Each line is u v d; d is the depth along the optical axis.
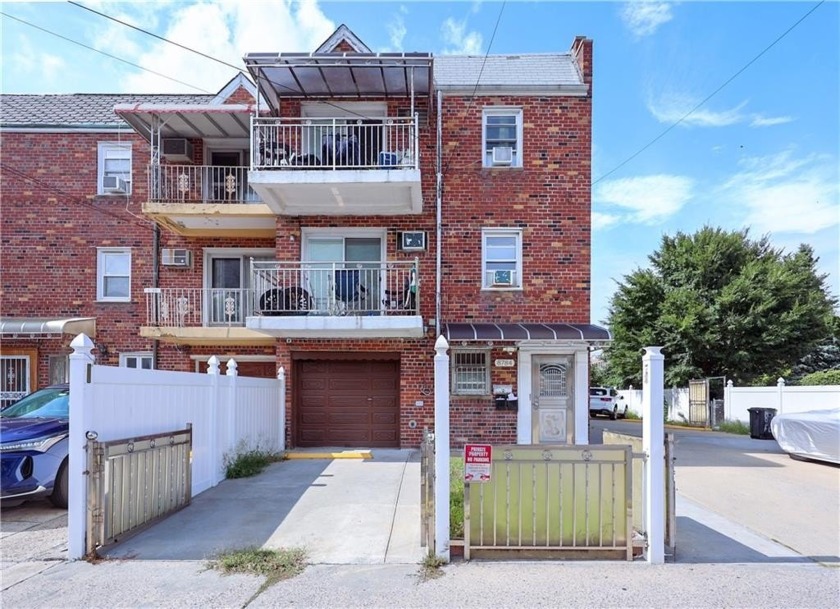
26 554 5.52
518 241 12.52
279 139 12.43
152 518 6.36
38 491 7.03
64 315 13.51
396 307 11.64
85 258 13.60
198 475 7.89
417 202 11.88
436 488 5.21
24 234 13.61
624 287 27.92
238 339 12.62
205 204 12.28
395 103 12.55
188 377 7.61
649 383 5.37
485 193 12.52
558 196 12.51
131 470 5.98
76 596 4.53
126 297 13.64
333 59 10.77
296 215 12.49
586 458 5.37
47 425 7.45
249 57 10.67
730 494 8.20
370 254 12.74
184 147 13.11
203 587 4.70
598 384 37.25
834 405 14.88
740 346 24.86
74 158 13.70
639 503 5.55
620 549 5.31
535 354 12.29
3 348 13.20
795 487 8.70
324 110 12.60
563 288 12.41
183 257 13.42
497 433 12.12
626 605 4.36
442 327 12.18
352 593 4.58
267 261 12.55
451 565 5.15
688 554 5.50
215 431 8.49
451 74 13.57
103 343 13.48
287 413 12.14
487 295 12.44
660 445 5.30
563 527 5.36
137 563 5.22
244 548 5.58
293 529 6.24
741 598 4.49
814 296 25.88
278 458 10.84
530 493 5.39
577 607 4.32
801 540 5.99
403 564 5.20
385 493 7.89
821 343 28.55
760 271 25.47
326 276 12.48
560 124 12.56
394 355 12.42
